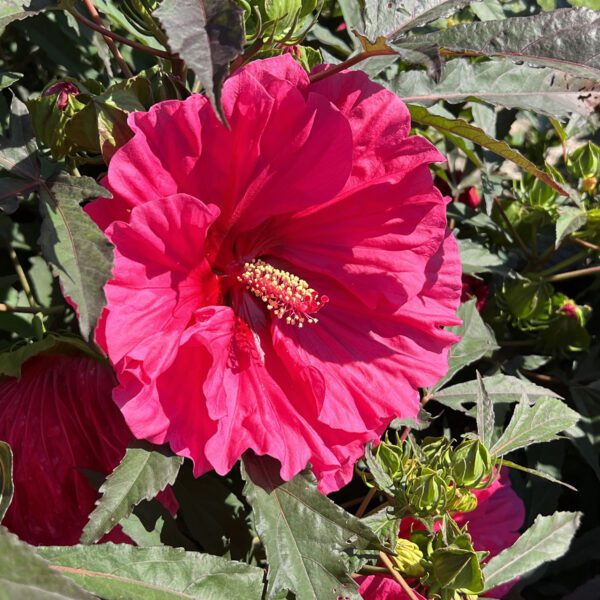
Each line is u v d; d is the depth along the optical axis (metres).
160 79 0.65
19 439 0.65
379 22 0.67
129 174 0.58
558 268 0.95
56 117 0.65
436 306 0.67
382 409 0.65
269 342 0.66
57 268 0.56
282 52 0.70
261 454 0.60
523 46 0.66
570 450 0.94
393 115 0.64
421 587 0.71
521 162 0.69
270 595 0.59
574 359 0.94
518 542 0.73
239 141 0.61
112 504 0.57
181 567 0.59
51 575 0.51
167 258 0.60
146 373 0.58
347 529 0.61
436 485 0.65
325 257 0.67
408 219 0.66
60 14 0.80
